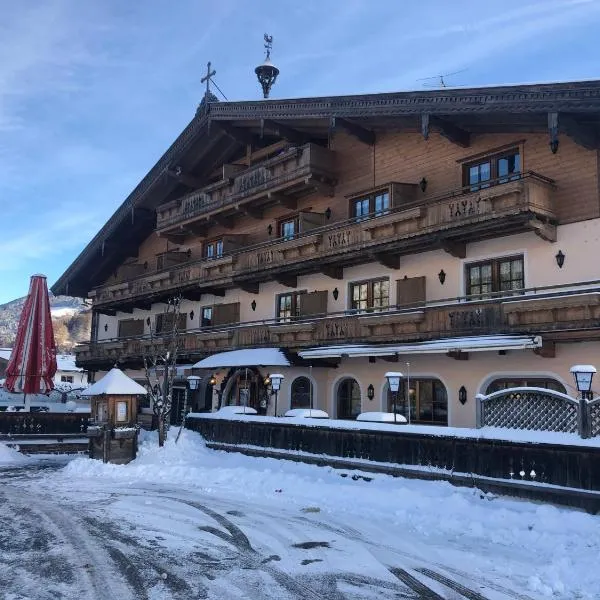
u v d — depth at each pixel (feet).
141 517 34.04
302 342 72.33
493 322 54.03
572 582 23.26
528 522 31.01
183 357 92.79
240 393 83.71
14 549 27.40
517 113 51.93
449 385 61.16
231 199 85.46
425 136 57.93
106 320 124.47
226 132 84.48
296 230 82.58
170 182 99.55
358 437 45.65
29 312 72.23
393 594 22.00
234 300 91.50
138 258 116.67
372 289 70.85
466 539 29.78
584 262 52.08
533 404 36.60
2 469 54.03
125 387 54.44
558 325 49.47
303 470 47.37
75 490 42.98
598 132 51.90
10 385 71.20
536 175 53.21
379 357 66.80
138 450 56.08
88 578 23.32
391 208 64.03
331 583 23.12
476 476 37.09
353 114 65.31
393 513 34.68
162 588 22.26
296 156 76.02
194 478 47.57
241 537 29.76
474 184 57.31
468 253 61.00
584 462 32.32
